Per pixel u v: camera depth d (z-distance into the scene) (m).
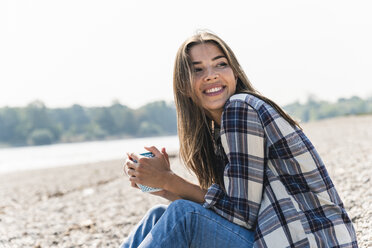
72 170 15.89
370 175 5.54
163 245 1.89
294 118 2.12
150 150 2.23
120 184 9.16
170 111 156.62
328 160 7.77
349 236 1.91
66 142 130.25
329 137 13.81
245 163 1.93
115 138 140.00
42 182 12.19
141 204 6.29
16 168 21.89
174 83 2.33
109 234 4.70
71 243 4.40
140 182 2.17
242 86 2.31
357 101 147.88
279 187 1.91
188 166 2.46
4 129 122.88
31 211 6.87
